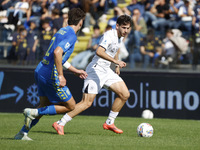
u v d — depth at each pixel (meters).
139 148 18.36
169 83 43.41
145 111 42.19
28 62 45.88
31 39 46.12
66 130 27.62
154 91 43.50
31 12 49.38
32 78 44.59
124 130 28.69
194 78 43.16
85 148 17.88
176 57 44.53
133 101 43.62
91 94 25.41
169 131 28.66
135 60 44.78
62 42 19.62
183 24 46.34
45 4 50.03
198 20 46.03
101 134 25.61
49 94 20.52
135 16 46.41
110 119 26.28
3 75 44.56
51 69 20.09
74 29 21.03
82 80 43.94
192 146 20.03
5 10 49.12
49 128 28.45
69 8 51.00
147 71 43.62
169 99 43.34
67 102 20.48
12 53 46.06
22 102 44.41
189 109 43.06
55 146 18.30
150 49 44.78
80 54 47.03
